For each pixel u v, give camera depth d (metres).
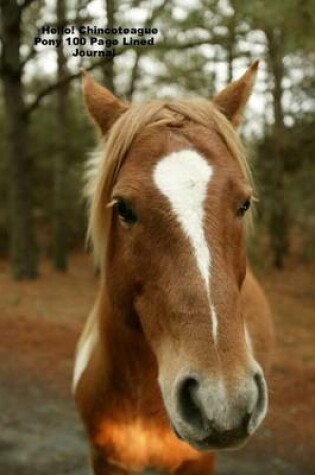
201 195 1.98
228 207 2.02
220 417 1.76
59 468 4.52
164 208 1.98
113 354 2.71
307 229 11.35
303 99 10.28
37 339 7.90
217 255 1.93
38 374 6.59
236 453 4.74
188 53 10.88
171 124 2.18
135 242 2.08
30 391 6.10
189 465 2.94
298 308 10.15
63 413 5.56
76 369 3.41
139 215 2.04
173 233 1.95
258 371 1.88
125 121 2.27
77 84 15.76
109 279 2.45
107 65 10.88
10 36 11.38
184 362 1.87
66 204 14.51
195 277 1.90
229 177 2.06
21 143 12.15
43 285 11.92
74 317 9.20
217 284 1.89
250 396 1.79
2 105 17.45
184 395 1.87
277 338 8.10
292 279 13.04
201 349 1.84
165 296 1.97
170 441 2.80
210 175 2.03
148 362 2.56
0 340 7.82
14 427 5.24
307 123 10.48
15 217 12.38
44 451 4.80
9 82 11.81
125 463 3.01
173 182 2.01
